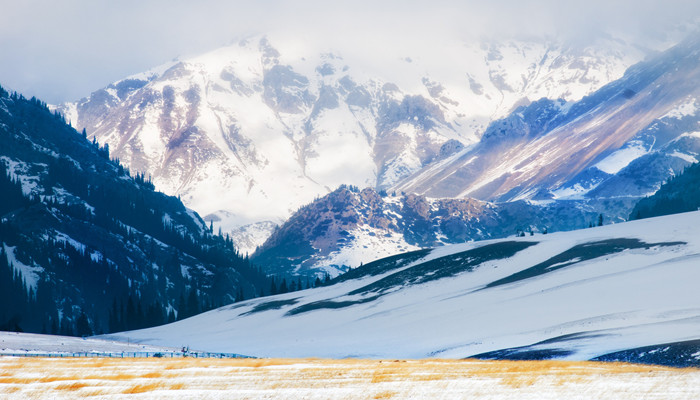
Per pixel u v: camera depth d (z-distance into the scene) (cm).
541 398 7244
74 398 7812
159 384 8312
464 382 8000
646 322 13325
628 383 7581
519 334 15312
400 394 7625
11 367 9588
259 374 8775
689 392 7162
